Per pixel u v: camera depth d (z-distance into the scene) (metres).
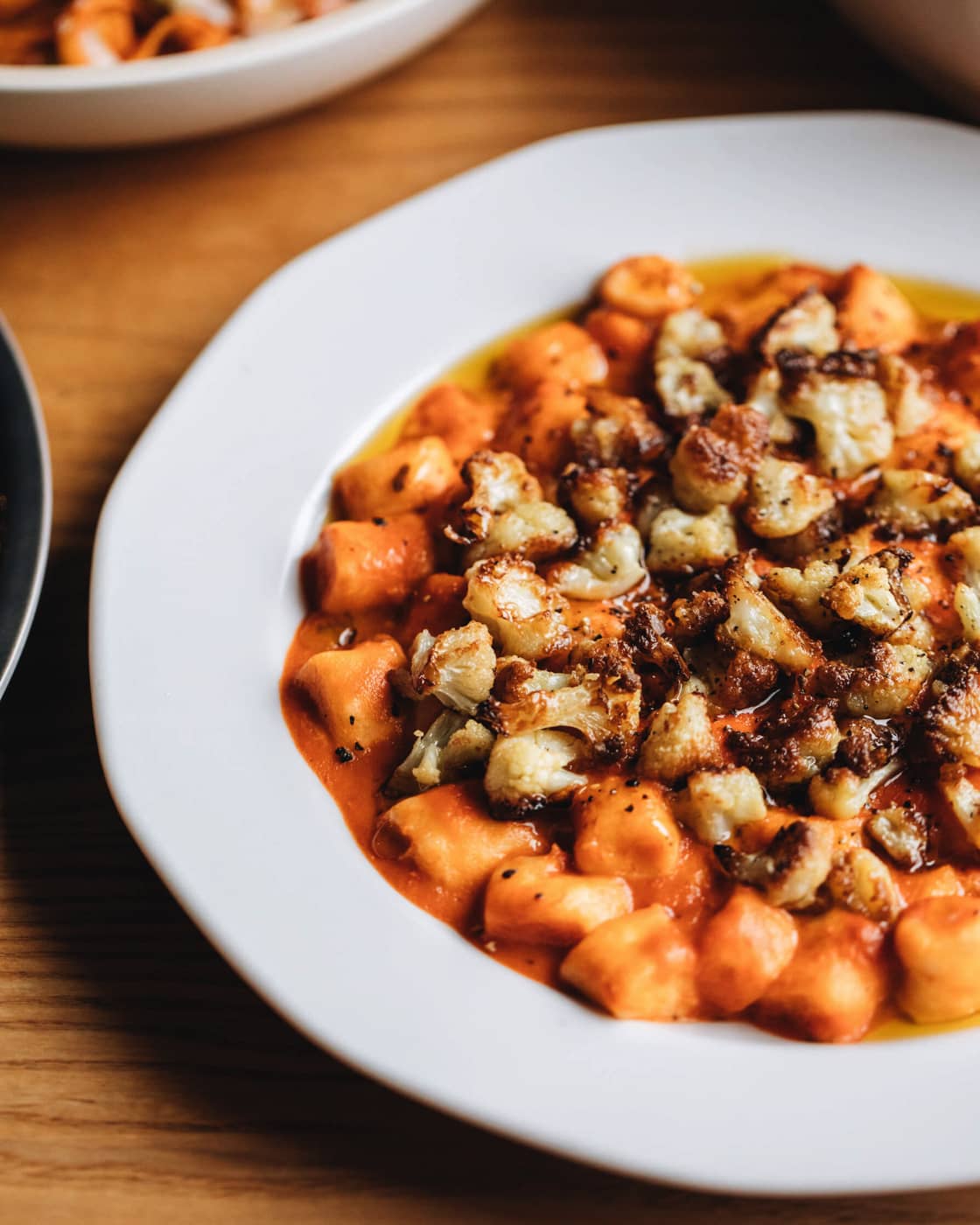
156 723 0.50
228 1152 0.47
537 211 0.59
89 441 0.57
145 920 0.50
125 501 0.53
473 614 0.51
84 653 0.54
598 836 0.48
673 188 0.59
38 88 0.57
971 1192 0.46
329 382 0.56
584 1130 0.45
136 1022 0.48
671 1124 0.45
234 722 0.51
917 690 0.50
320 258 0.58
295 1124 0.47
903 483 0.53
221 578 0.53
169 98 0.59
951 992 0.47
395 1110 0.47
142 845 0.49
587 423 0.55
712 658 0.51
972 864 0.49
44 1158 0.47
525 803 0.49
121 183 0.63
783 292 0.58
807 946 0.47
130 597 0.52
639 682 0.50
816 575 0.51
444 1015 0.47
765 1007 0.47
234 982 0.49
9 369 0.54
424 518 0.54
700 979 0.47
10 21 0.63
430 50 0.66
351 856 0.49
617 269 0.58
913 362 0.57
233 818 0.49
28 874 0.50
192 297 0.60
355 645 0.53
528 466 0.55
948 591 0.52
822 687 0.50
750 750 0.49
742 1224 0.46
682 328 0.56
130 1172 0.47
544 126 0.64
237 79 0.59
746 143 0.60
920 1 0.59
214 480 0.54
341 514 0.55
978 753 0.49
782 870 0.47
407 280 0.58
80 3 0.62
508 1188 0.47
